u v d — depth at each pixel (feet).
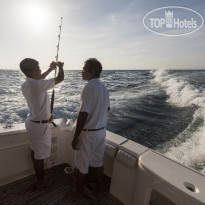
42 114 5.21
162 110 26.37
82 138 4.87
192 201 3.36
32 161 6.45
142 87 43.98
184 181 3.89
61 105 28.63
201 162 13.09
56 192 5.89
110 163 6.31
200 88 34.88
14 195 5.62
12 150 5.92
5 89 45.29
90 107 4.55
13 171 6.08
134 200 4.84
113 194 5.76
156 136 18.07
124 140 5.98
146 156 4.91
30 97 4.99
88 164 5.04
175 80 45.09
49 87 4.87
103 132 4.99
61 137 7.21
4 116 22.44
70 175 6.59
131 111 26.20
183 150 14.97
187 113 24.43
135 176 5.07
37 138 5.36
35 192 5.82
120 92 39.99
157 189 4.06
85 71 4.78
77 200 5.43
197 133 18.10
